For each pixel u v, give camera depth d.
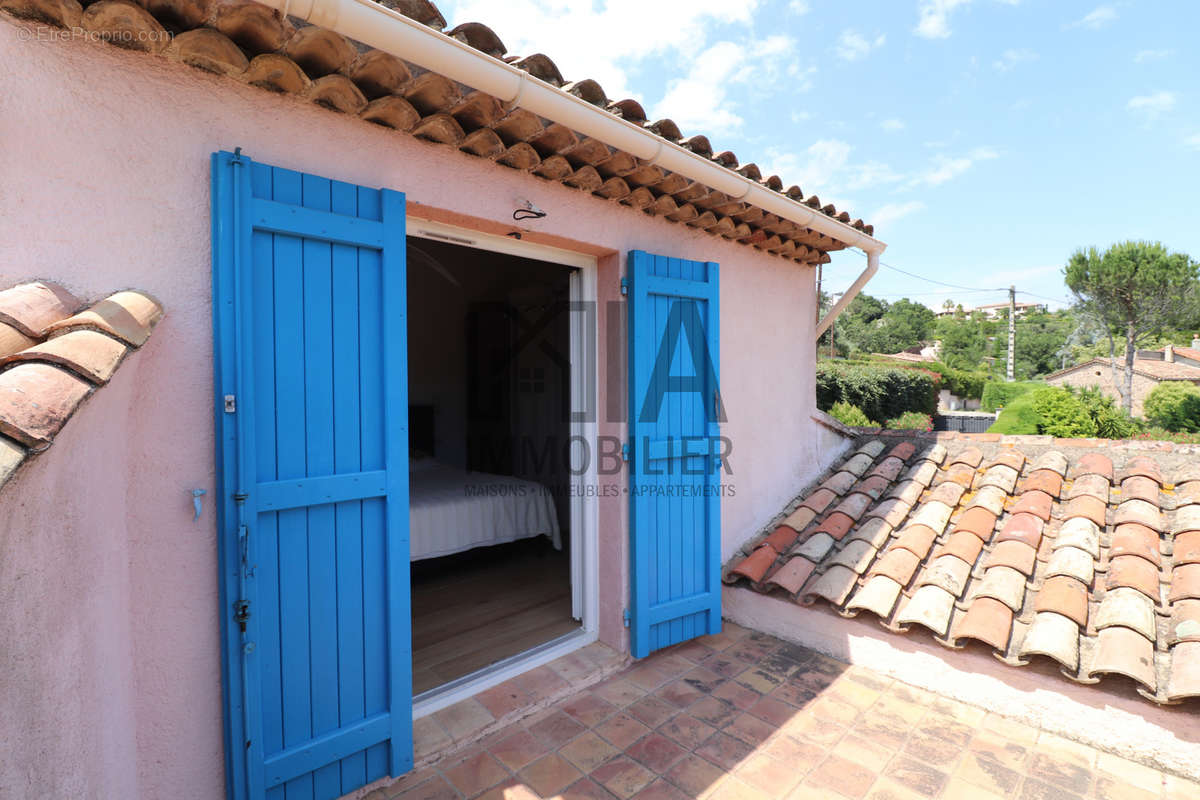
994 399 23.11
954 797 2.14
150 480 1.67
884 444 4.96
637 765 2.31
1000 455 4.27
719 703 2.77
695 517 3.35
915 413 14.21
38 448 0.81
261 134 1.86
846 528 3.84
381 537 2.11
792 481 4.43
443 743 2.35
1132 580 2.75
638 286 3.01
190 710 1.76
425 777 2.22
